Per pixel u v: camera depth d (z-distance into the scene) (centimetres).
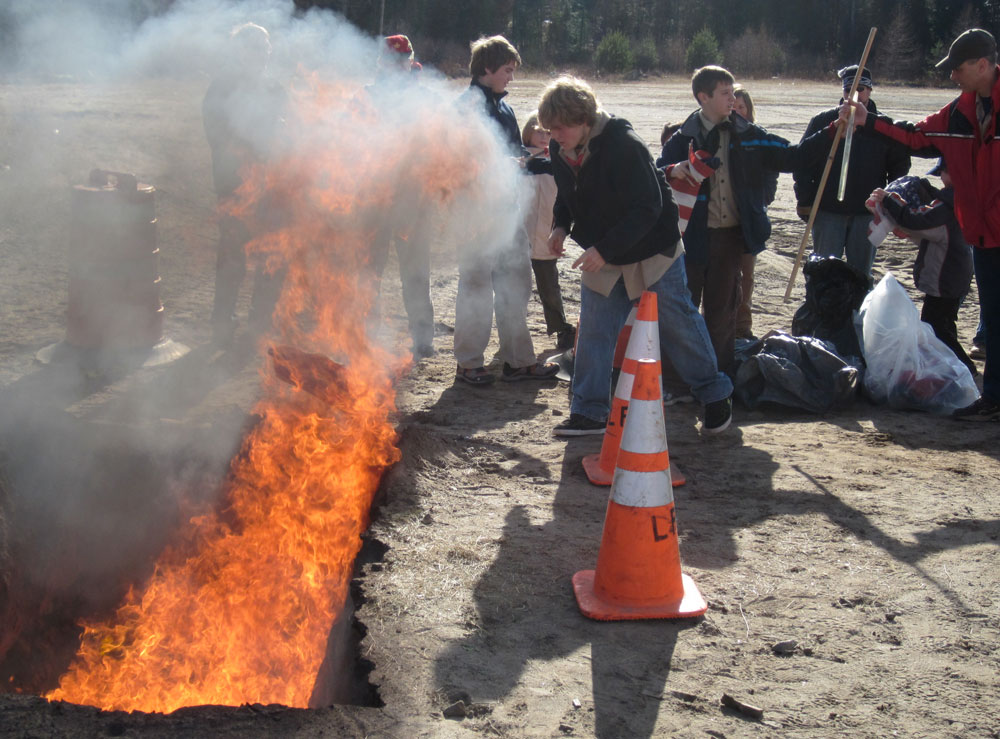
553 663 330
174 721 295
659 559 364
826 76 5094
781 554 412
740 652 340
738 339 690
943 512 455
